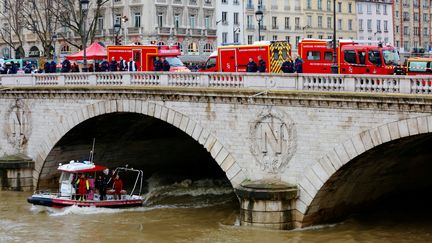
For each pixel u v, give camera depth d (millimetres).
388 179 42531
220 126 41406
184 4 99812
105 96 48000
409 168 42969
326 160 37344
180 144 59812
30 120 53250
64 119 50969
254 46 49312
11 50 111312
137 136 55750
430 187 47250
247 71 44250
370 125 35688
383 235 38000
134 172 58688
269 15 109438
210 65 54438
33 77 52781
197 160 61469
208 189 54156
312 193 37969
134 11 97250
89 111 49188
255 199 38469
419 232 38469
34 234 40656
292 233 38031
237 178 40750
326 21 117062
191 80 43219
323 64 48188
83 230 41500
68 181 47594
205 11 102500
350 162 36719
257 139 39844
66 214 45531
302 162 38281
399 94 34281
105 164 57062
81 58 57906
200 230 40562
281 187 38406
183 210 46594
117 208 46844
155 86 44625
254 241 37250
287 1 111812
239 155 40688
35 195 48125
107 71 51531
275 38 110188
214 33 102938
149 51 55750
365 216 42219
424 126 33906
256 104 39781
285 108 38719
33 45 107875
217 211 45875
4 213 45906
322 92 36906
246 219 39094
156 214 45469
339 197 39969
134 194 53406
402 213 42969
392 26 127125
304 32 113812
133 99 46219
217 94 41094
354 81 36469
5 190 53281
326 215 39969
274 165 39312
